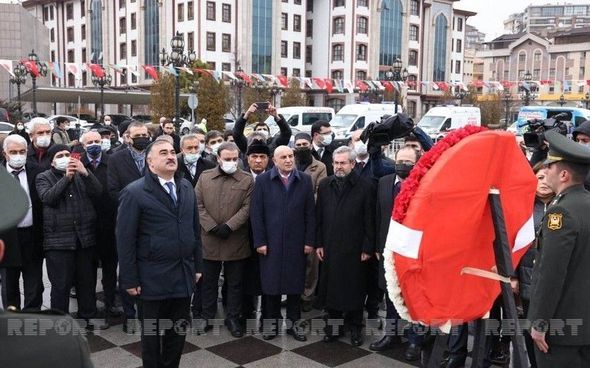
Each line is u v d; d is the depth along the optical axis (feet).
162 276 12.55
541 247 9.68
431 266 6.89
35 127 17.44
